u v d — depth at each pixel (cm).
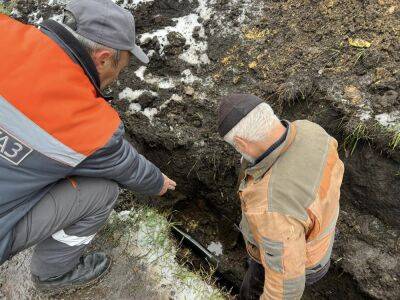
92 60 151
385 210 226
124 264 230
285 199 143
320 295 247
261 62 259
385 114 221
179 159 267
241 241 273
